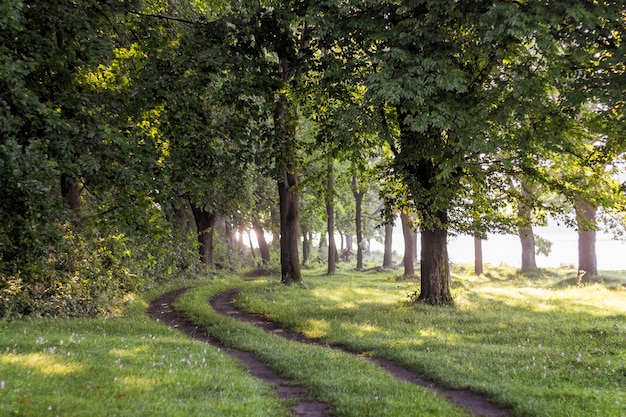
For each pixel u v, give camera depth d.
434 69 13.17
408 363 10.65
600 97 12.64
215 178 14.80
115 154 11.95
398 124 18.78
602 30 12.74
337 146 17.09
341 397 7.77
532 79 13.27
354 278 36.97
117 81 15.49
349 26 14.61
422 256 19.64
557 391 7.94
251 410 6.34
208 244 39.72
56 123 10.14
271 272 45.69
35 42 11.40
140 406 5.89
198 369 8.55
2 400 5.38
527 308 18.83
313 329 15.12
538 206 19.28
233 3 15.40
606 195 18.78
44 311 14.77
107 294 18.06
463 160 15.25
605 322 14.97
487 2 12.98
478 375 9.32
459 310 17.73
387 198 18.84
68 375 7.03
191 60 14.09
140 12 15.72
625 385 8.37
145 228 12.45
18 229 10.38
